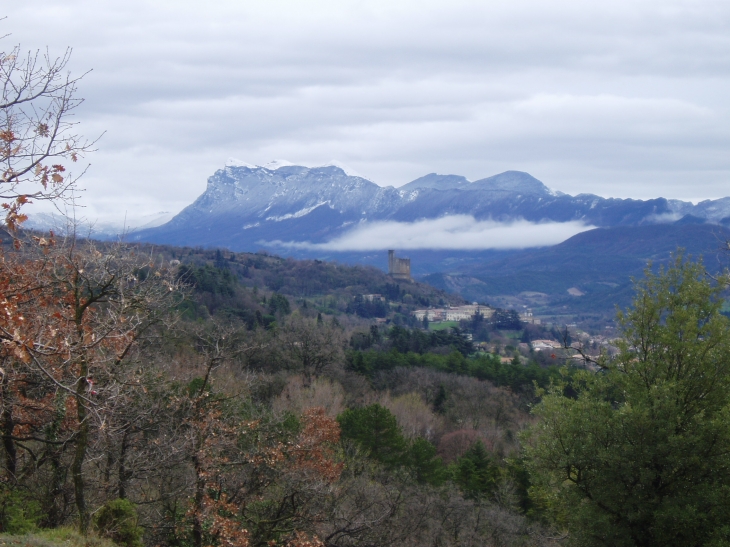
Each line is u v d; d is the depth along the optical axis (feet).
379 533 74.33
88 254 47.37
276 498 70.23
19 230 42.22
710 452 54.03
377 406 118.52
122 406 50.26
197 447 57.82
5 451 52.39
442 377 226.99
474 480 127.03
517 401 217.77
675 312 60.95
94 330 45.39
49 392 50.67
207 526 58.59
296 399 140.05
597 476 56.70
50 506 52.01
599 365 66.74
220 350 66.59
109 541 44.42
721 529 49.70
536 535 90.38
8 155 38.63
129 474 57.57
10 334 35.09
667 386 56.13
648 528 54.60
